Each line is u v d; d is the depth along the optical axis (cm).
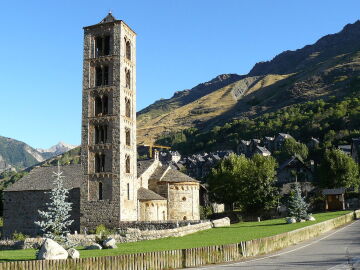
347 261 3022
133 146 8325
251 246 3591
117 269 2966
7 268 2812
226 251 3384
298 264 3006
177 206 8906
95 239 5384
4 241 5569
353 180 11212
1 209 10656
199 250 3256
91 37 8312
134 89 8575
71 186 8306
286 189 12269
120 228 7400
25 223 8519
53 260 2895
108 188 7725
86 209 7769
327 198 10188
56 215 4203
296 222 6831
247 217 10131
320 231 5209
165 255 3127
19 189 8700
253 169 10006
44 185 8662
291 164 14188
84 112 8112
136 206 8200
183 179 9062
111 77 8044
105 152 7869
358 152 14638
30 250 4991
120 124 7856
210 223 6869
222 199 10594
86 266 2920
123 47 8200
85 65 8250
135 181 8262
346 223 6681
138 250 4012
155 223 7212
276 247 3925
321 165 11469
